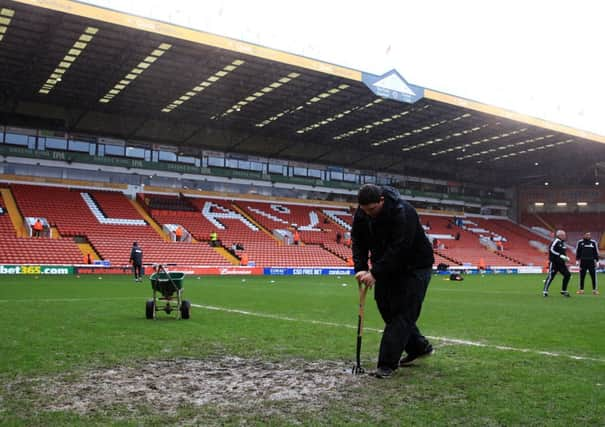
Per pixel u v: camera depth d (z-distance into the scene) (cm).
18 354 563
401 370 494
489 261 4656
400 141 4547
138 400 394
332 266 3734
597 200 5962
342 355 566
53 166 3597
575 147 4672
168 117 3812
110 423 339
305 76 2994
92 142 3772
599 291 1886
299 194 4766
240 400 394
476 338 701
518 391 418
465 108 3453
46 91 3228
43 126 3553
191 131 4059
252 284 2173
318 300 1368
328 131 4212
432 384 439
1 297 1345
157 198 3941
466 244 5012
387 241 472
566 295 1593
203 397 402
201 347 613
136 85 3153
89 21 2305
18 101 3381
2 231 2961
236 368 502
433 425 336
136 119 3822
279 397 402
